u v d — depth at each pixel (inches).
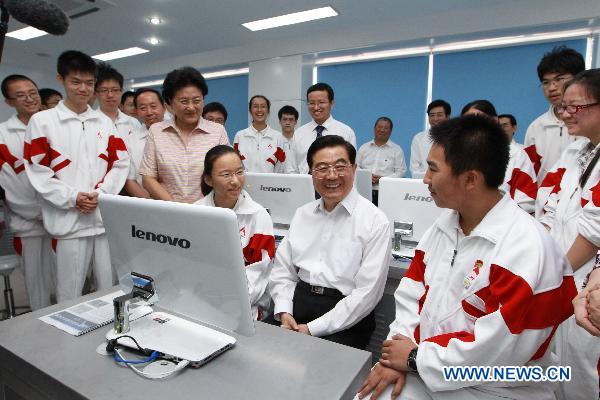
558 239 62.2
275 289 64.1
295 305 62.4
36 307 99.0
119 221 36.6
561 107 57.2
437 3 171.3
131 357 34.2
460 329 38.1
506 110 186.2
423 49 201.8
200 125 83.4
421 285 45.0
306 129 142.9
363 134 227.6
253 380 31.6
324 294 60.9
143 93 119.9
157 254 35.1
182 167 81.7
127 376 31.8
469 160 35.2
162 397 29.3
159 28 207.3
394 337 40.7
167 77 78.7
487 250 36.4
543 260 33.2
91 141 83.3
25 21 34.4
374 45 201.9
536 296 33.0
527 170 84.2
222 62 253.8
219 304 33.8
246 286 31.7
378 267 57.9
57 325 39.7
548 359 37.9
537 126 100.0
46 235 97.4
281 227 83.7
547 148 97.3
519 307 32.4
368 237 58.9
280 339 38.3
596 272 41.6
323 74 236.8
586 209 51.3
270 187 81.8
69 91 80.4
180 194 81.7
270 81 237.0
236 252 30.3
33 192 94.7
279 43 229.1
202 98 80.2
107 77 113.0
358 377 33.3
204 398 29.2
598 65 166.6
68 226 79.9
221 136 86.7
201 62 262.2
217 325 35.5
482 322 33.6
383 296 70.7
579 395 55.5
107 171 86.0
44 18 34.4
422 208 73.0
